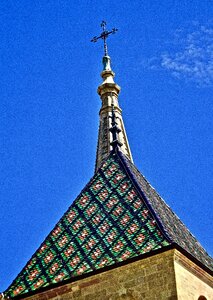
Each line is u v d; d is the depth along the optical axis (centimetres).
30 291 3744
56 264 3853
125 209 3984
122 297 3534
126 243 3734
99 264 3678
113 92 6072
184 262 3600
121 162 4359
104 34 6531
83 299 3609
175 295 3425
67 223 4097
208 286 3738
